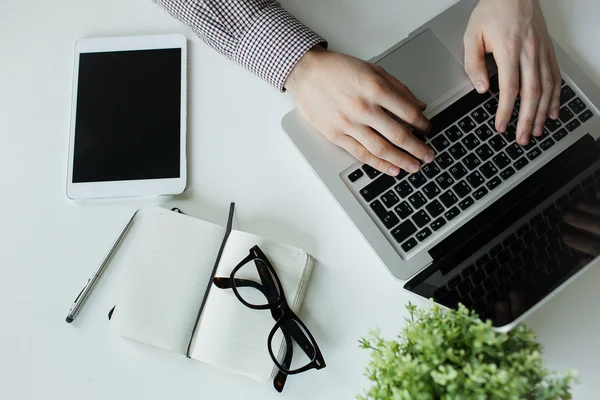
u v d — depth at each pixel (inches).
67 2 27.4
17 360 22.7
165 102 25.2
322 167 23.2
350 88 23.3
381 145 22.5
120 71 25.7
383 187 22.5
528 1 24.0
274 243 22.1
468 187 22.3
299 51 24.0
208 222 23.1
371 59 24.9
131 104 25.2
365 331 22.1
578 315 21.5
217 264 22.4
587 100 23.5
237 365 21.2
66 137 25.7
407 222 22.0
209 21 24.4
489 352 14.9
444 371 14.1
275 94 25.6
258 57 24.6
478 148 22.8
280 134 24.9
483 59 23.9
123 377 22.3
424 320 17.0
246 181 24.3
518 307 19.7
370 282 22.6
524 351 15.0
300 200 23.9
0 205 24.8
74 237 24.1
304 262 22.0
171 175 24.1
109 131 24.8
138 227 24.1
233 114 25.3
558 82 23.4
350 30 26.2
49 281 23.7
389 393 15.5
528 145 22.8
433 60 24.5
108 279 23.6
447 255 21.4
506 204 22.0
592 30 25.2
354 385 21.5
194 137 25.0
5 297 23.5
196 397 21.9
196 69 25.9
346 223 23.4
